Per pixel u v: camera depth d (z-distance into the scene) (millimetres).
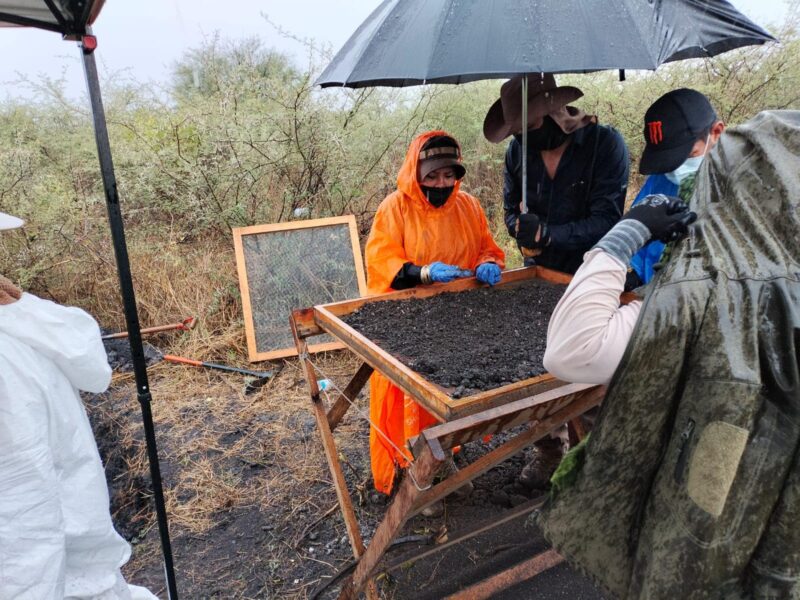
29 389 1332
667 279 1041
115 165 4746
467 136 5660
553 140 2252
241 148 4688
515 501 2631
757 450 959
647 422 1072
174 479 2914
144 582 2299
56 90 4984
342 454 3043
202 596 2229
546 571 2246
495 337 1813
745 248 991
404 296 2219
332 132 4727
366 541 2438
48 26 1481
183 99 5133
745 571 1027
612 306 1097
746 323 951
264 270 4266
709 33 1728
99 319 4574
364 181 5078
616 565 1235
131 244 4637
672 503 1056
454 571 2268
